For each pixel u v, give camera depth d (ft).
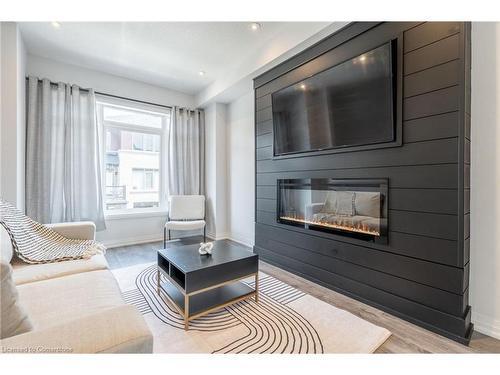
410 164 5.80
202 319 5.79
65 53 10.12
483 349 4.80
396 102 5.96
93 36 8.96
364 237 6.72
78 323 2.43
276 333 5.25
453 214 5.14
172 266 6.17
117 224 12.51
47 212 10.15
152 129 13.91
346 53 7.12
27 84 9.87
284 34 8.49
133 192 13.39
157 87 13.44
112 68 11.44
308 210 8.65
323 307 6.39
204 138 14.99
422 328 5.50
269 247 10.05
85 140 11.19
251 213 12.62
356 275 6.91
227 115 14.23
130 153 13.28
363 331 5.33
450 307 5.17
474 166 5.50
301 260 8.59
